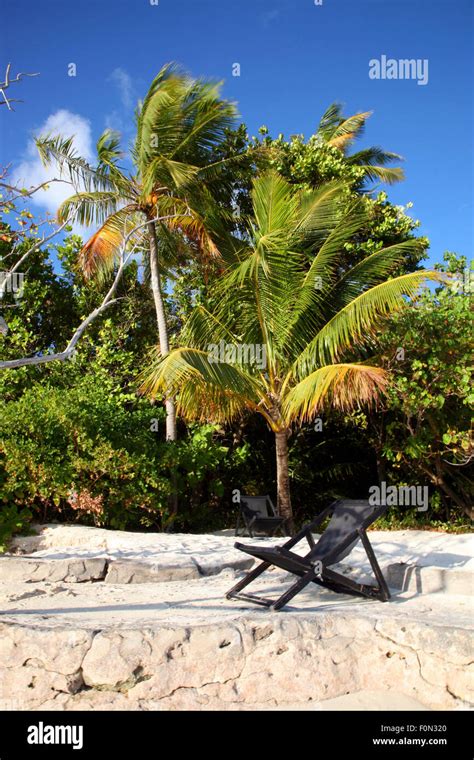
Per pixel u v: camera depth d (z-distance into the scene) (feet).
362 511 21.49
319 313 39.17
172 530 41.24
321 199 41.50
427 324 37.68
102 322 52.85
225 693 16.21
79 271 54.08
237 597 20.83
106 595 22.72
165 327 46.52
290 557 19.74
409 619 17.40
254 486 51.62
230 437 52.54
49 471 32.68
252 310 39.65
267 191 39.65
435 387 37.50
